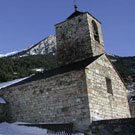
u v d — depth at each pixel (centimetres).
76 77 1628
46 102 1753
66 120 1586
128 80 7494
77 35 2209
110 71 2000
